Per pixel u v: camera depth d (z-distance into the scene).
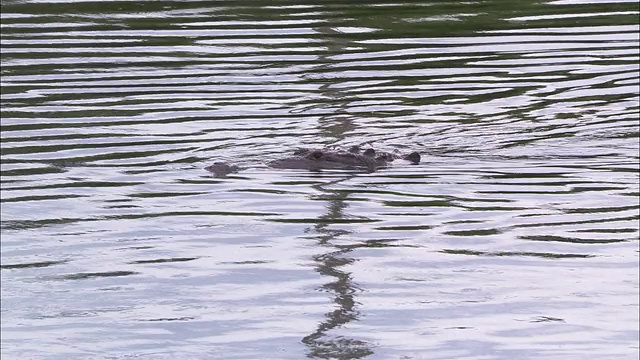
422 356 28.67
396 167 43.81
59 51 59.03
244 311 31.34
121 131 47.62
